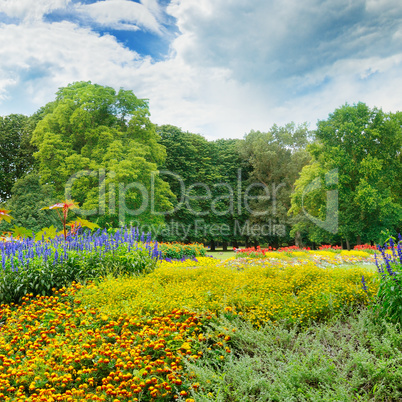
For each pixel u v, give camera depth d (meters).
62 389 3.40
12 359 3.97
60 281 7.32
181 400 3.02
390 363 3.37
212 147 40.72
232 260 16.38
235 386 3.27
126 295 5.86
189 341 4.18
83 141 26.03
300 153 38.25
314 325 4.77
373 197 25.92
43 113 30.44
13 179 29.03
